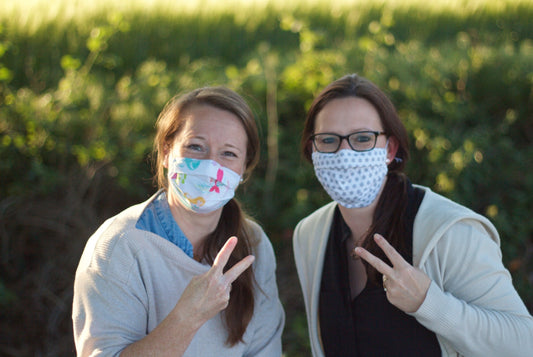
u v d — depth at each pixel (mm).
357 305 2021
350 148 1928
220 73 4898
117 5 6266
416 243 1919
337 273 2096
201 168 1763
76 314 1743
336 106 1945
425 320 1761
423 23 6852
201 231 1929
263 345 2037
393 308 1951
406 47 5629
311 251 2213
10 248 4242
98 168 4199
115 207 4348
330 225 2176
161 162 1950
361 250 1757
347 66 4711
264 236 2137
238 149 1834
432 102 4551
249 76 4594
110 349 1657
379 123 1959
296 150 4328
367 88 1949
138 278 1780
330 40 6160
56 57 5512
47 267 4180
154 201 1954
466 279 1848
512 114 4629
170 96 4422
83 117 4309
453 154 4105
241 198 4176
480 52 5211
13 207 4203
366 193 1952
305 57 4641
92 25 5855
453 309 1743
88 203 4258
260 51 5227
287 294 4105
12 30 5500
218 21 6359
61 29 5727
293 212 4082
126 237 1794
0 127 4254
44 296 4152
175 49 6016
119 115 4309
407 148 2057
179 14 6293
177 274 1842
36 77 5195
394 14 6844
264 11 6645
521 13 6980
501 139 4543
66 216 4160
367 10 6855
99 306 1712
